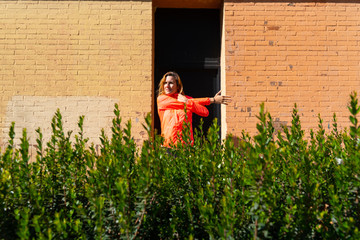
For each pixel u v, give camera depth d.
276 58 5.25
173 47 5.74
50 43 5.25
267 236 1.42
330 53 5.26
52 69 5.21
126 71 5.24
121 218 1.47
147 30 5.30
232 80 5.22
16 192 1.74
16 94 5.16
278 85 5.21
